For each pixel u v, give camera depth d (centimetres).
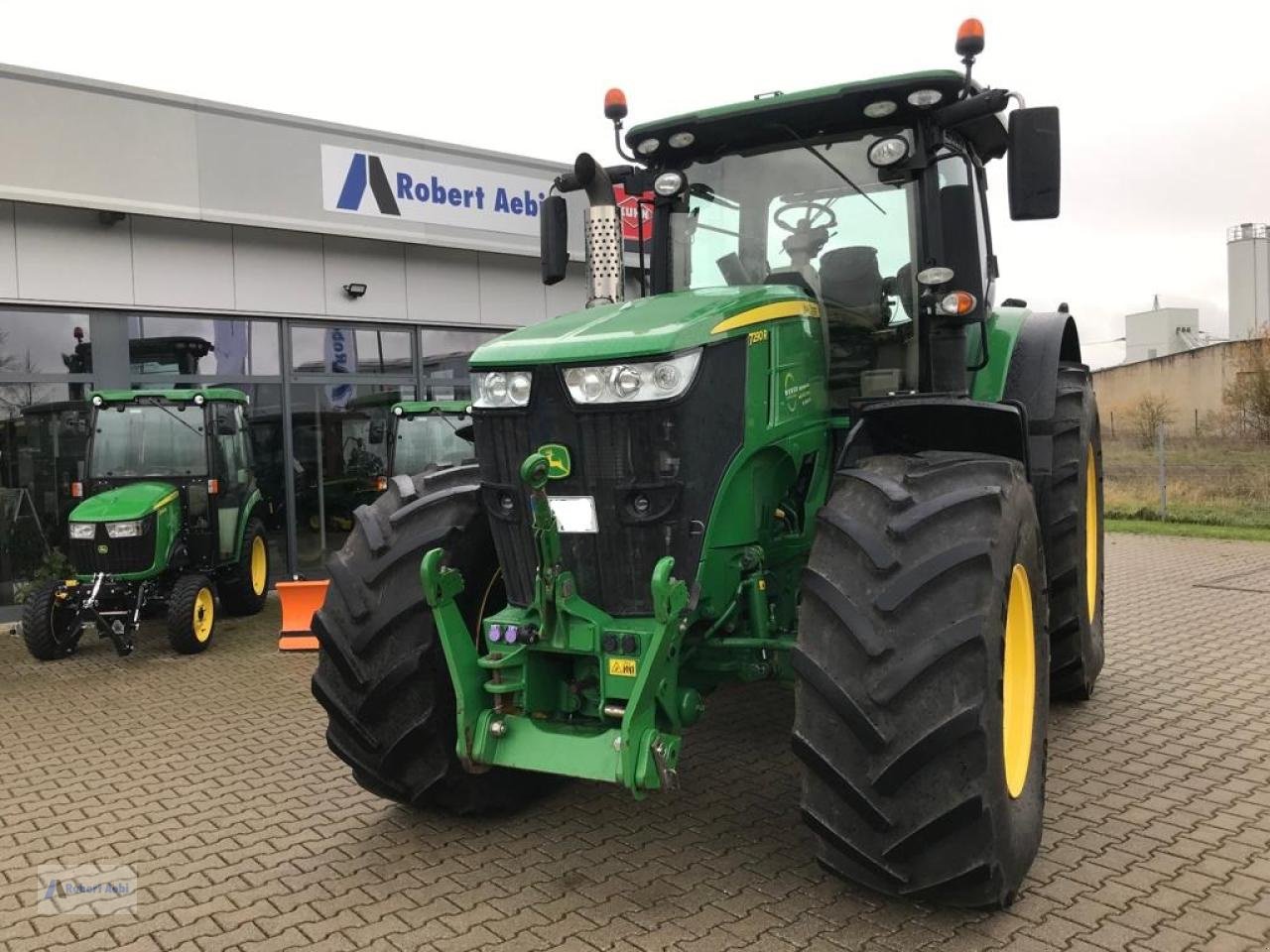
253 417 1045
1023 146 358
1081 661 501
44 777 479
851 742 285
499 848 369
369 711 364
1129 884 329
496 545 343
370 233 1080
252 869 361
